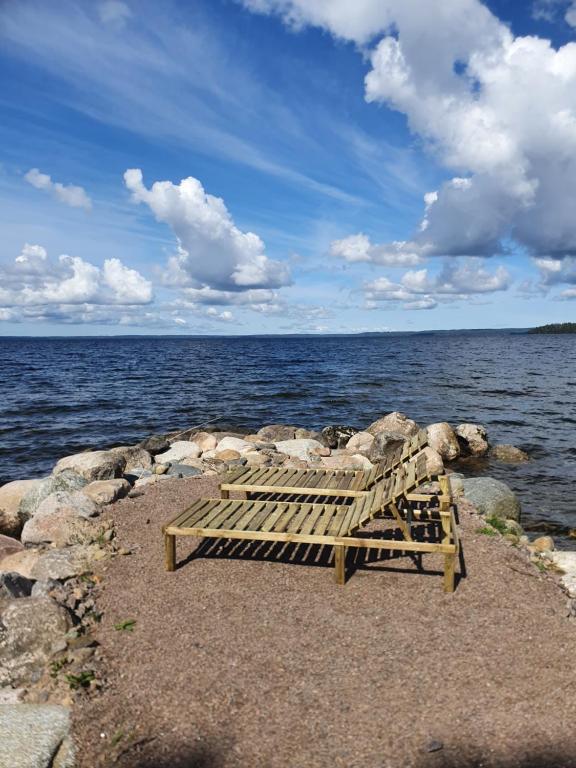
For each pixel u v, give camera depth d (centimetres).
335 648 503
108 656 498
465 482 1027
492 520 864
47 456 1770
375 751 384
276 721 414
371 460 1469
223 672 471
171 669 477
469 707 424
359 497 810
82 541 777
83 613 572
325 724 409
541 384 3556
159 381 4028
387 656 490
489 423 2244
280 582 639
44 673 478
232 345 14175
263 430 1862
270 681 458
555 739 390
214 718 418
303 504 761
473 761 374
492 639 513
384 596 601
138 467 1286
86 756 392
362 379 4022
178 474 1204
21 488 1102
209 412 2619
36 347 12950
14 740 399
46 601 546
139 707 432
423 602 586
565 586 637
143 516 879
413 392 3228
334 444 1777
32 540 800
